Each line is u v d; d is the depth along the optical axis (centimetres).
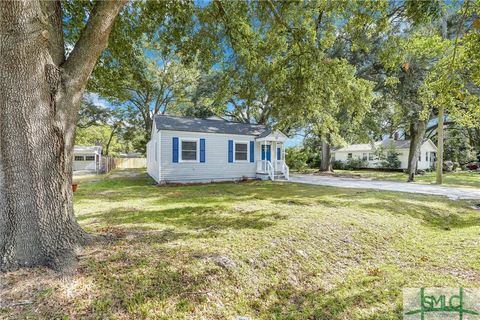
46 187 274
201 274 280
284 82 676
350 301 274
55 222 281
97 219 496
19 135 259
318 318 247
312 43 612
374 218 540
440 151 1288
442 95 627
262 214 545
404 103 1379
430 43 743
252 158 1450
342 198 770
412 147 1466
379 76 1435
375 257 386
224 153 1359
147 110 2250
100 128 3297
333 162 2966
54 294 224
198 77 2100
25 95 256
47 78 270
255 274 305
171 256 309
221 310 243
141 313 219
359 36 621
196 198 767
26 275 243
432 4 445
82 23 536
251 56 653
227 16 599
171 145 1222
